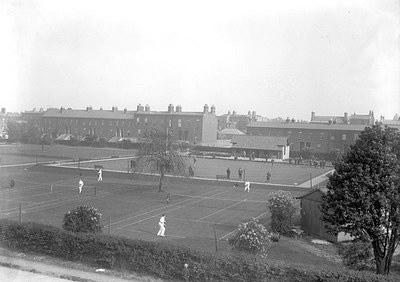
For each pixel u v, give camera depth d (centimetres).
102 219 3956
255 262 2095
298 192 5884
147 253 2212
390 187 2448
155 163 5812
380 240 2534
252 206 4853
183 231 3594
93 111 16462
